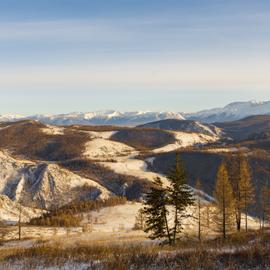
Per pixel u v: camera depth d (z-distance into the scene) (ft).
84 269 41.01
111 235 246.68
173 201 151.02
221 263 42.47
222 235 181.47
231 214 186.09
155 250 53.88
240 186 201.26
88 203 485.56
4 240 252.01
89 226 357.82
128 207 476.95
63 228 363.56
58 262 43.93
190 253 45.83
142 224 305.94
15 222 438.81
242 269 39.81
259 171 599.57
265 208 244.01
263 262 41.24
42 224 390.63
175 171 151.64
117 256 44.06
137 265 40.70
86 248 55.16
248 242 63.57
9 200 552.00
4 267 41.09
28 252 51.75
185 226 247.91
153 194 150.51
